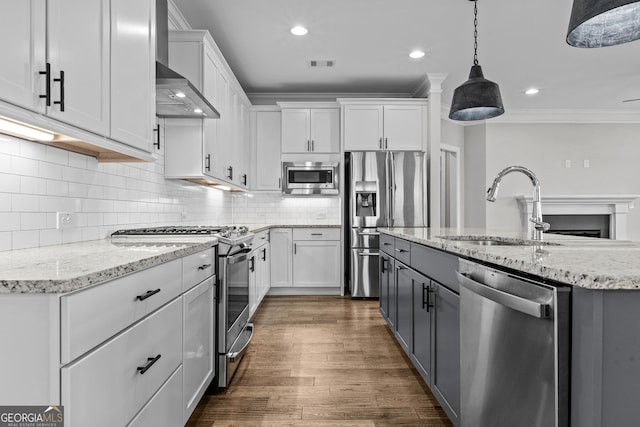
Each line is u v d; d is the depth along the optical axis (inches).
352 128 184.9
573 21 45.6
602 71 175.0
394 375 94.6
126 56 66.4
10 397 32.8
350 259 180.7
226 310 86.4
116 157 80.2
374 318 146.3
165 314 55.0
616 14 52.9
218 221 176.1
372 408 78.7
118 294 41.4
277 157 196.7
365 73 178.2
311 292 189.8
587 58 160.9
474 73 100.5
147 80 75.1
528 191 237.8
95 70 56.5
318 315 150.7
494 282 47.7
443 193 244.7
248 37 141.7
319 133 191.3
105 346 38.8
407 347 96.5
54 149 67.6
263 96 208.5
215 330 84.8
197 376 71.3
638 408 32.1
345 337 123.5
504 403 44.7
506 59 161.5
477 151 240.7
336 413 76.7
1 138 56.3
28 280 32.3
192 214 141.6
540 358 37.8
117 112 63.1
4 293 32.6
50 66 46.3
